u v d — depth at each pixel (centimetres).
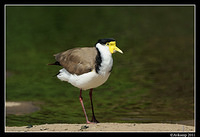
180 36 2761
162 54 2303
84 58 1050
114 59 2147
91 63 1039
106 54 1034
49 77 1873
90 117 1251
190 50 2375
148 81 1769
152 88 1653
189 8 3672
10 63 2128
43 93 1606
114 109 1356
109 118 1234
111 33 2780
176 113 1287
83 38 2589
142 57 2241
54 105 1418
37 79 1841
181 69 1973
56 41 2534
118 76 1870
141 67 2034
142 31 2920
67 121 1197
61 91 1645
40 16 3306
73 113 1309
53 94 1591
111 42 1035
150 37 2748
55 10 3528
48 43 2508
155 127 963
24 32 2819
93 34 2712
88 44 2397
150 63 2108
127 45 2525
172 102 1441
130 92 1600
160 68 2000
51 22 3123
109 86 1697
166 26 3081
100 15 3422
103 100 1490
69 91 1644
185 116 1241
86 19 3247
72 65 1068
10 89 1666
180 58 2200
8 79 1841
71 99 1516
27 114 1288
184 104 1402
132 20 3266
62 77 1113
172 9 3675
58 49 2291
